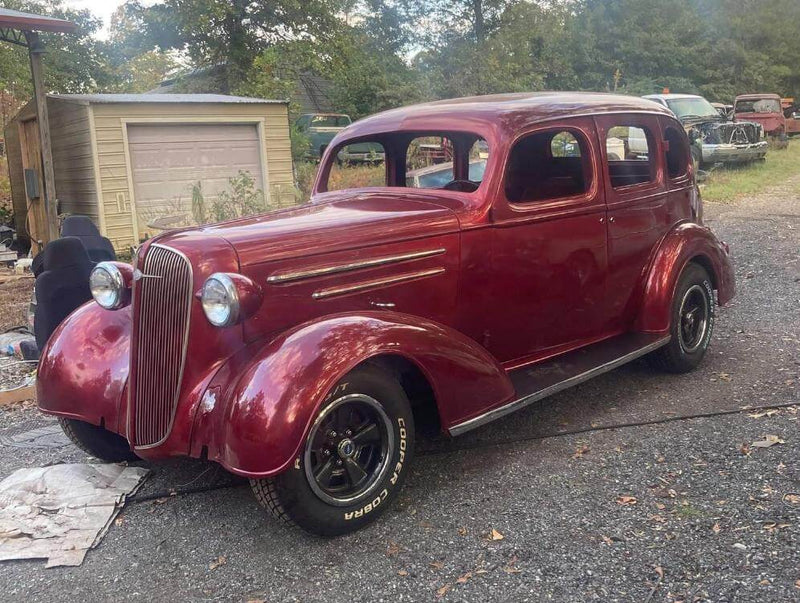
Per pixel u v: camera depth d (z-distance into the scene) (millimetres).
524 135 3969
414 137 4672
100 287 3684
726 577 2727
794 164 18344
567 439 4070
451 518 3293
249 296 2977
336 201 4227
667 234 4902
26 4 24688
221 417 3012
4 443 4387
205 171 11969
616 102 4602
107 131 10891
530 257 4027
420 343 3309
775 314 6402
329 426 3121
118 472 3801
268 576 2934
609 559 2900
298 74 25641
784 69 39719
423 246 3615
